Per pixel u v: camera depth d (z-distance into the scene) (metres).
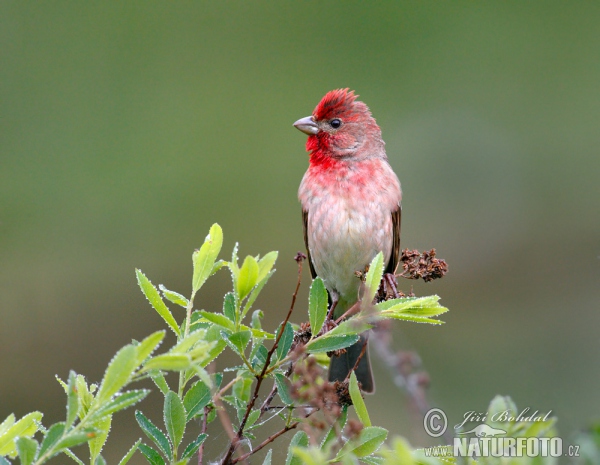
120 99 15.70
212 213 14.73
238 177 15.14
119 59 15.99
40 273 13.33
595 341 11.07
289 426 4.28
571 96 15.69
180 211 14.55
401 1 16.58
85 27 16.12
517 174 14.91
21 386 11.61
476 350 11.07
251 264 4.13
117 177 14.84
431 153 14.99
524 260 13.89
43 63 15.62
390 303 4.35
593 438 3.79
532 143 15.34
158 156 15.13
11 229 13.86
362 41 16.52
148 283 4.32
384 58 16.41
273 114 15.88
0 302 12.79
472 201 14.52
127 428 8.93
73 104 15.52
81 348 12.23
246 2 16.73
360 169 7.62
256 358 4.40
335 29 16.67
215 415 4.75
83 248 13.78
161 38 16.34
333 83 16.31
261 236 14.46
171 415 4.21
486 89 15.96
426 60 16.38
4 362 11.79
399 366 6.04
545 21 15.99
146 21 16.34
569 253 13.84
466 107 15.84
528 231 14.20
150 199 14.66
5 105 15.27
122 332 12.51
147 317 12.63
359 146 7.66
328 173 7.66
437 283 13.12
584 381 9.98
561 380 10.06
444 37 16.45
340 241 7.49
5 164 14.72
